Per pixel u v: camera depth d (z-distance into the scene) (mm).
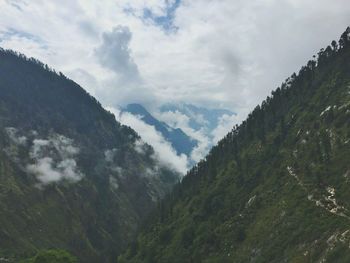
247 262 172000
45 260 136500
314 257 140000
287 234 165250
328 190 174125
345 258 124812
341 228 143375
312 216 163625
